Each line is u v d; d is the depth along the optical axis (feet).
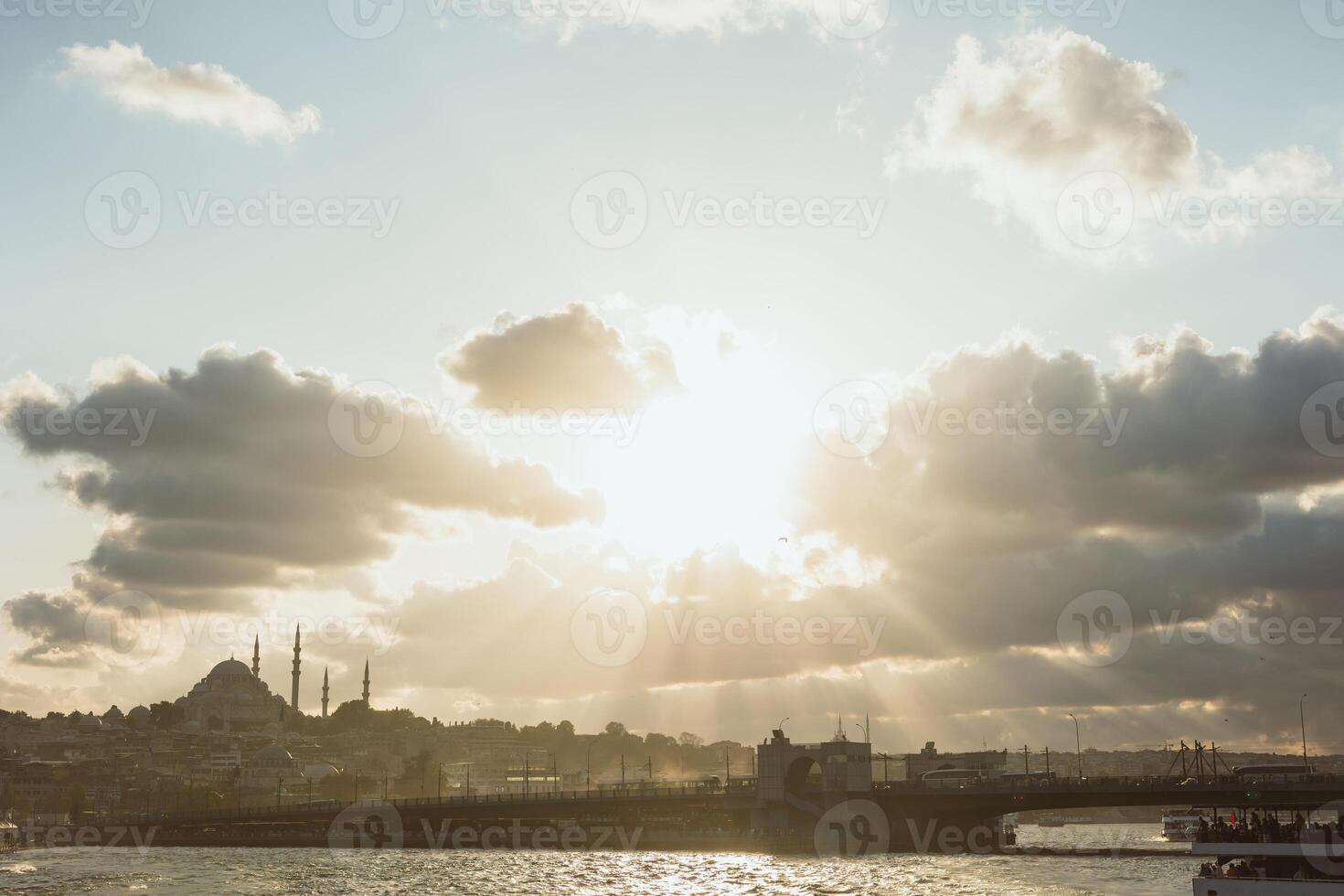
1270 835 341.82
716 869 655.35
